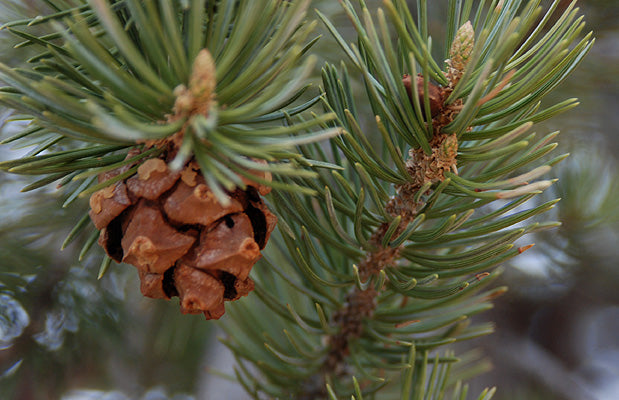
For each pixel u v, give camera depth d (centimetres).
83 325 52
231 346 45
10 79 36
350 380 46
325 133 35
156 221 37
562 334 85
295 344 43
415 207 40
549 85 39
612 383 84
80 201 52
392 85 38
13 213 51
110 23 33
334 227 40
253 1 36
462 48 38
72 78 37
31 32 48
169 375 72
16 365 49
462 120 38
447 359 42
